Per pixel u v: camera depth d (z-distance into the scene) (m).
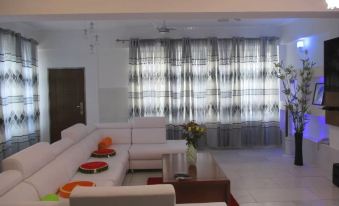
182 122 6.65
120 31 6.70
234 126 6.70
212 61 6.57
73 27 6.45
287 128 5.98
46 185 2.79
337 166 4.11
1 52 5.18
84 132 4.73
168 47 6.55
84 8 3.43
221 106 6.70
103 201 1.95
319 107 5.03
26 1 3.38
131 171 5.01
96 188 2.01
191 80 6.59
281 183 4.32
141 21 5.93
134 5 3.45
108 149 4.76
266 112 6.71
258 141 6.78
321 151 4.91
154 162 4.98
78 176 3.54
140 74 6.61
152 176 4.80
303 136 5.59
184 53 6.54
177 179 3.31
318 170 4.88
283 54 6.63
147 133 5.52
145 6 3.46
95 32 6.72
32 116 6.26
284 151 6.28
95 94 6.90
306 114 5.56
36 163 2.89
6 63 5.36
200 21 5.96
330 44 4.41
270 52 6.62
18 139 5.62
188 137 4.00
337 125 4.30
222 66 6.64
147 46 6.60
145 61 6.62
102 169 3.75
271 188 4.13
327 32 4.88
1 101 5.12
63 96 6.93
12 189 2.41
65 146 3.84
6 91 5.35
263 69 6.62
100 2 3.44
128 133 5.50
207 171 3.61
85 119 6.94
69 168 3.46
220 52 6.61
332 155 4.55
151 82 6.64
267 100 6.70
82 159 4.01
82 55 6.83
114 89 6.88
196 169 3.69
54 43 6.74
